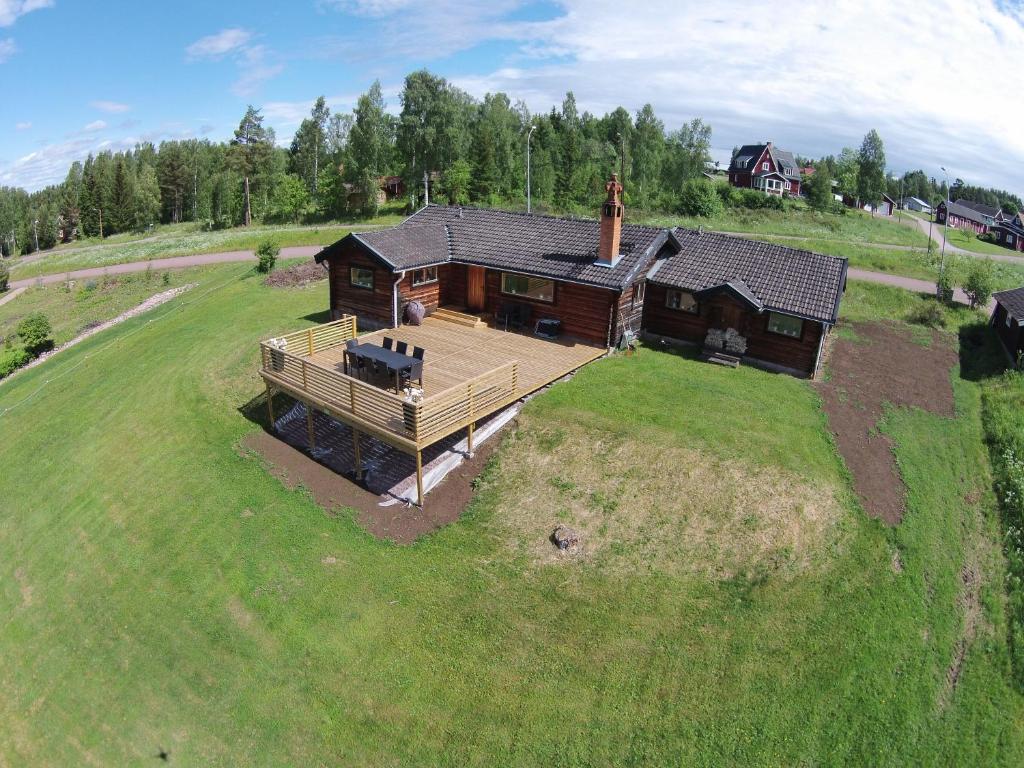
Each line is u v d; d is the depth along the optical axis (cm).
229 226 8812
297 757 1300
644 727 1305
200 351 2939
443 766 1265
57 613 1725
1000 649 1487
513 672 1410
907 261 4628
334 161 8256
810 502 1770
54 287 5706
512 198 7506
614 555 1655
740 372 2489
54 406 2802
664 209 7250
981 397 2605
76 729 1432
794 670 1391
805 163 12312
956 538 1792
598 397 2195
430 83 7275
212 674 1476
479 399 1966
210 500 1992
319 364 2342
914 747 1285
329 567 1702
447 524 1803
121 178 10588
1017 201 16938
